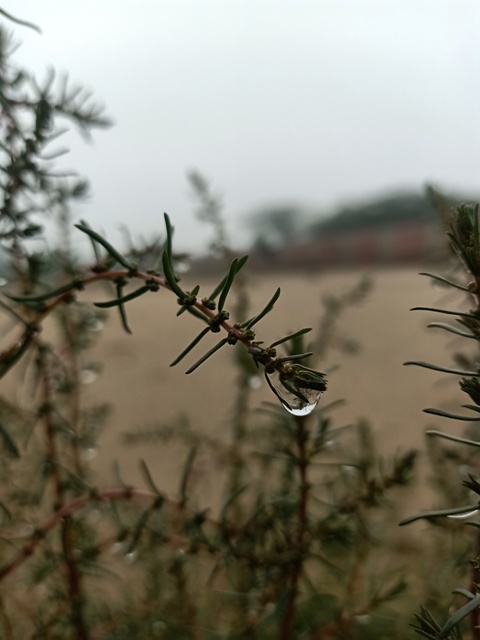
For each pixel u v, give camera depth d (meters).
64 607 0.18
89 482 0.19
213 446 0.23
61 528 0.17
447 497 0.19
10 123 0.14
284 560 0.15
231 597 0.19
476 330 0.10
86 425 0.22
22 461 0.21
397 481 0.16
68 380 0.20
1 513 0.19
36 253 0.15
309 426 0.15
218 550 0.16
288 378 0.09
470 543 0.15
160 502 0.16
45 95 0.14
